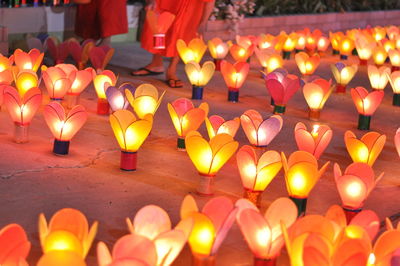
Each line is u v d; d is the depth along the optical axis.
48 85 6.00
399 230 3.27
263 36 10.06
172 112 5.39
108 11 9.23
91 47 8.05
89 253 3.59
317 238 2.99
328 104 7.79
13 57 6.68
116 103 5.62
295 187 4.17
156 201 4.39
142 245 2.89
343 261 3.01
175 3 7.88
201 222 3.18
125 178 4.76
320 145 5.05
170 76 8.15
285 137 6.18
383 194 4.94
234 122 4.96
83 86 6.26
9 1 9.51
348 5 15.62
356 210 4.14
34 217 3.98
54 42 8.30
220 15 11.96
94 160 5.06
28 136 5.43
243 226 3.25
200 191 4.55
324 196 4.77
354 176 4.06
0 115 5.98
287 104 7.62
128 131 4.77
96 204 4.25
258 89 8.33
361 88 6.68
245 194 4.35
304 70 8.73
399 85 7.97
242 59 9.12
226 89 8.17
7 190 4.33
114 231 3.89
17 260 2.99
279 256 3.78
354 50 12.03
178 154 5.40
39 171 4.71
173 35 7.95
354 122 7.06
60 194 4.35
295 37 10.88
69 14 10.05
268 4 13.45
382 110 7.79
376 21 16.00
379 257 3.30
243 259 3.70
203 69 7.32
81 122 5.04
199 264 3.23
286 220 3.39
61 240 2.97
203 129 6.18
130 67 9.14
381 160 5.76
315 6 14.58
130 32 11.34
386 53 10.27
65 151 5.08
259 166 4.28
